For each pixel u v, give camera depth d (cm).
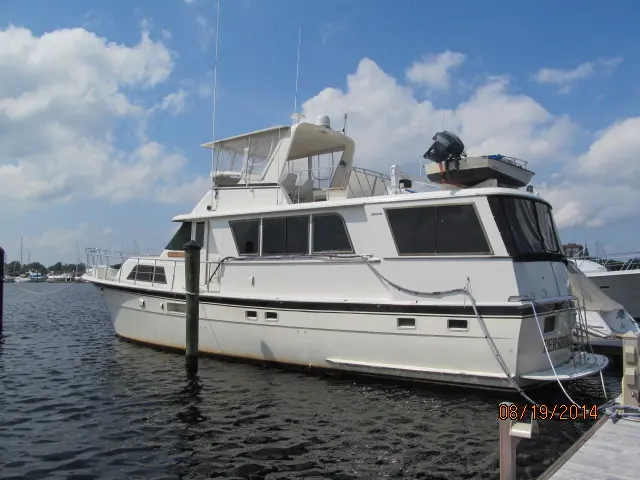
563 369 876
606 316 1451
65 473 623
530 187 966
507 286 834
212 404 882
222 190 1229
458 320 863
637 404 727
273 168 1193
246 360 1114
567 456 544
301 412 829
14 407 891
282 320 1043
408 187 1108
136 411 857
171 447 701
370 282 955
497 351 832
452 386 893
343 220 994
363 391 924
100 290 1450
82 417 833
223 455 671
